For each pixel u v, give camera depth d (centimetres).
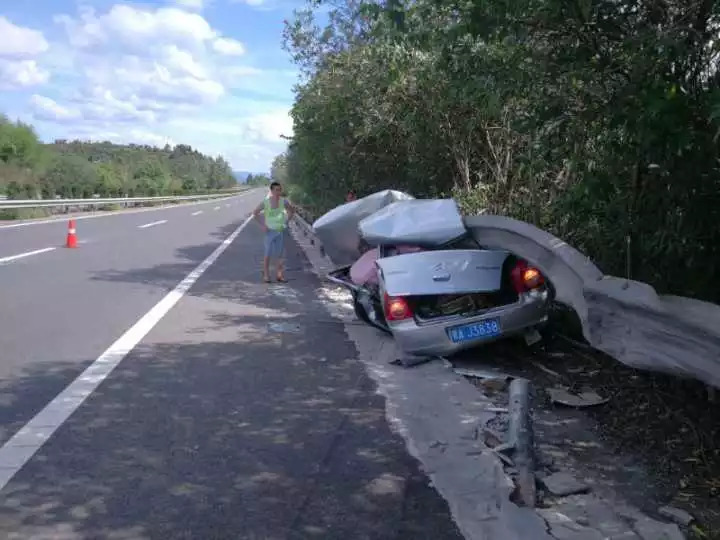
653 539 346
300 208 3644
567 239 750
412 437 498
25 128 5078
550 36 535
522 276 680
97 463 442
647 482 419
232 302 1078
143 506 385
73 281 1227
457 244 780
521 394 473
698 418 502
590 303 503
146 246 1970
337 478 428
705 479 422
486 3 521
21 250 1697
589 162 568
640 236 574
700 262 522
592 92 521
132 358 706
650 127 458
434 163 1332
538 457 453
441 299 715
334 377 655
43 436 485
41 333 806
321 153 2275
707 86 475
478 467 442
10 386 600
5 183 4097
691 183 484
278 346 779
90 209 3969
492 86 592
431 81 1056
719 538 352
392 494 406
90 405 555
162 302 1047
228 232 2750
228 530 361
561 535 353
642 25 502
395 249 805
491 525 368
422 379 649
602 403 554
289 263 1692
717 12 462
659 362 423
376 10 646
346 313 1001
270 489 411
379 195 1070
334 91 1630
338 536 357
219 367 683
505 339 732
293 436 498
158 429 505
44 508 381
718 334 358
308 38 2016
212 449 470
